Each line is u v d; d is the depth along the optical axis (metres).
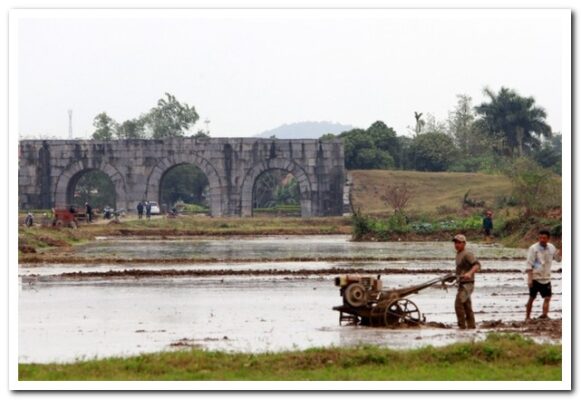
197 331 44.19
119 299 55.84
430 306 53.00
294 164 166.12
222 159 166.38
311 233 136.12
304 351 37.00
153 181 167.38
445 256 87.50
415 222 131.12
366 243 112.38
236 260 82.19
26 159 168.75
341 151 165.75
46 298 56.41
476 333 42.78
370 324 45.34
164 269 74.62
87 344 41.00
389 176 183.25
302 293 58.53
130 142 167.75
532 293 46.94
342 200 165.62
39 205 168.50
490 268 75.50
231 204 166.75
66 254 91.12
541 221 105.81
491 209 146.00
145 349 39.62
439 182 181.38
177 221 148.62
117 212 166.25
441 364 35.59
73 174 168.62
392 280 65.44
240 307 52.22
